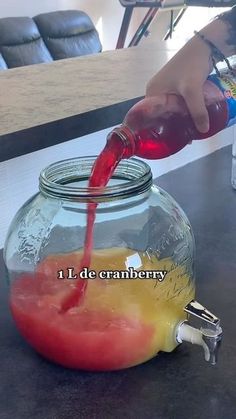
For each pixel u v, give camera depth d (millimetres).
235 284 763
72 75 1008
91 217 602
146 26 3990
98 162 602
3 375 611
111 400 568
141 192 602
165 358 619
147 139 621
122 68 1063
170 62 640
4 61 3469
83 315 585
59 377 602
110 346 578
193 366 607
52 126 706
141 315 583
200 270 799
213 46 639
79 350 582
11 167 897
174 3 3463
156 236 630
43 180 611
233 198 1066
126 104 806
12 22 3576
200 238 904
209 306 715
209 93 646
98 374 604
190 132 641
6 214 914
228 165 1224
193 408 553
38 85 932
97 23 4547
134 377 596
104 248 613
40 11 4016
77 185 625
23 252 637
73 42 3912
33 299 610
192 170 1206
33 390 588
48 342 596
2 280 795
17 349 652
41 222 636
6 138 654
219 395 568
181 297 614
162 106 626
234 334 657
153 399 566
